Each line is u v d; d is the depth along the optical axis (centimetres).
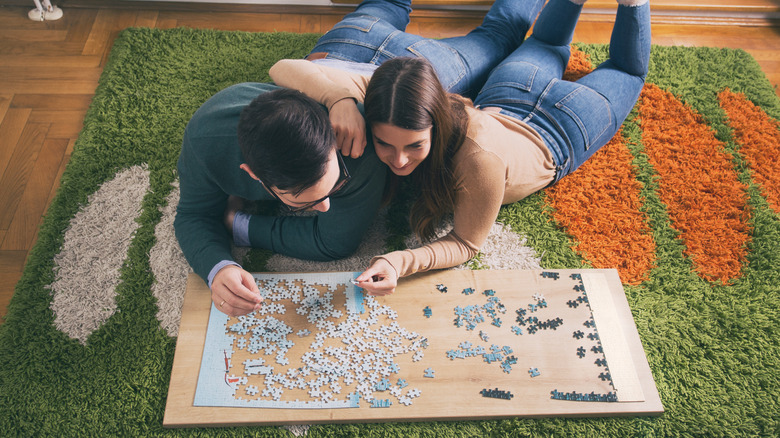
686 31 249
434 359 152
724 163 204
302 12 243
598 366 154
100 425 145
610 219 188
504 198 175
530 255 179
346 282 163
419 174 150
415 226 172
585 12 250
